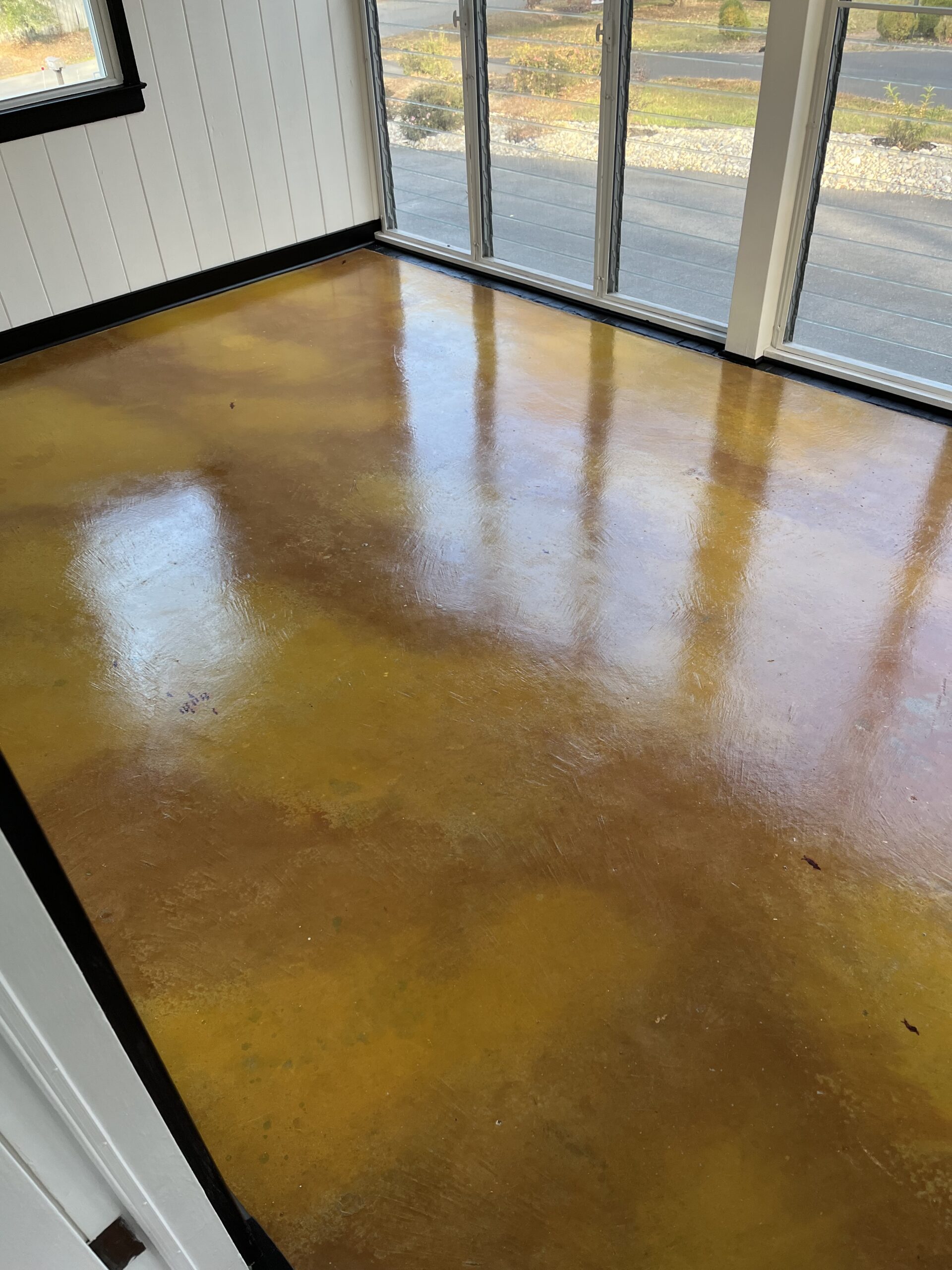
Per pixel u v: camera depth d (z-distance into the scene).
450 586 2.78
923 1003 1.76
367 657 2.55
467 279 4.73
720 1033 1.72
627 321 4.24
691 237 3.96
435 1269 1.44
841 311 3.67
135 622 2.70
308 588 2.80
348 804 2.16
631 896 1.95
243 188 4.57
